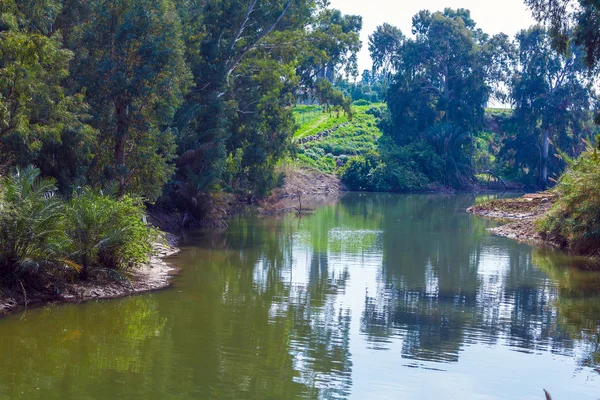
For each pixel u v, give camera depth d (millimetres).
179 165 32312
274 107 43812
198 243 26156
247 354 11289
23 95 17141
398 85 83000
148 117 24438
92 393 9258
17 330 12289
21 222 13977
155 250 21125
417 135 83000
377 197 63781
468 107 80375
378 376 10312
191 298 15617
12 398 8969
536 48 80688
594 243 23906
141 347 11500
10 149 18141
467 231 32344
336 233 30859
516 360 11281
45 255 14453
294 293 16594
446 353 11602
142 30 23734
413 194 71062
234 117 38469
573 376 10508
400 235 30406
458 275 19656
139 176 24906
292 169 67688
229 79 37906
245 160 42250
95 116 23000
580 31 26016
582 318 14336
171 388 9555
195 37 33750
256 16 38406
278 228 32750
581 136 80875
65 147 20500
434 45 81188
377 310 14859
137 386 9586
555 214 27641
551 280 18938
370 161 76750
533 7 26641
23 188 14805
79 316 13445
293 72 44031
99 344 11617
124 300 15094
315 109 105750
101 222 15938
